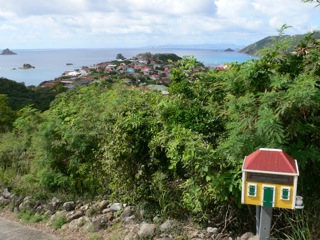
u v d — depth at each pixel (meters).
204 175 3.40
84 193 5.12
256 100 3.44
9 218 4.84
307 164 3.41
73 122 5.21
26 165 6.21
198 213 3.78
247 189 2.34
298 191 3.35
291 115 3.23
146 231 3.69
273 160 2.30
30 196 5.21
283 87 3.54
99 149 4.80
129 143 4.25
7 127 10.66
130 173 4.36
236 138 3.14
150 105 4.60
